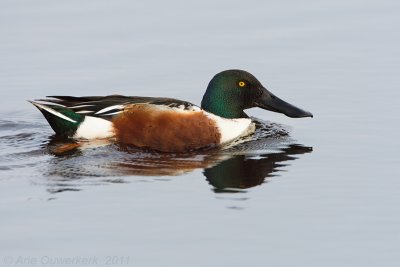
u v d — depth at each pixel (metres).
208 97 15.82
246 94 15.87
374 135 15.09
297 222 11.41
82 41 20.25
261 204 12.03
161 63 19.08
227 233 11.08
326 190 12.54
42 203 12.06
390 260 10.34
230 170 13.55
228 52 19.58
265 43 20.08
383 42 19.91
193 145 14.89
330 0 22.80
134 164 13.88
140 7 22.36
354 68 18.59
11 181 12.98
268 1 22.78
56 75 18.59
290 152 14.51
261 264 10.27
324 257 10.42
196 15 21.81
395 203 11.96
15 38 20.39
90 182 12.94
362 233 11.05
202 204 12.02
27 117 16.83
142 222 11.41
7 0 22.70
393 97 16.92
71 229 11.22
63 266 10.25
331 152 14.37
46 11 22.00
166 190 12.59
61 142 15.06
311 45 19.94
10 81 18.34
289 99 17.19
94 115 15.03
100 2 22.70
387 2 22.53
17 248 10.70
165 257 10.45
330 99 17.08
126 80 18.27
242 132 15.62
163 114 14.77
